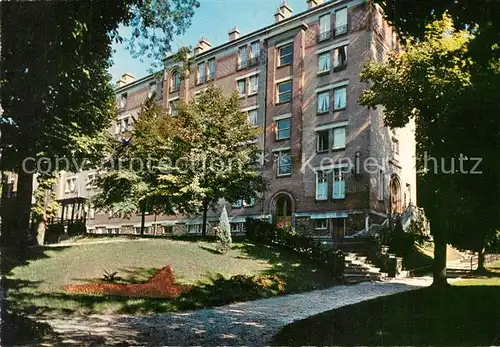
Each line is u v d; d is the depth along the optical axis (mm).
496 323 9492
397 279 21328
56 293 11922
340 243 27062
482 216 11789
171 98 43344
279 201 33844
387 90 20859
